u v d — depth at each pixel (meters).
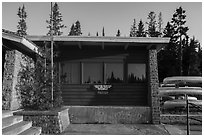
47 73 10.23
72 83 12.12
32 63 11.80
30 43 9.69
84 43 11.54
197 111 13.29
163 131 9.77
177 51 36.47
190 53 36.44
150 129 10.09
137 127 10.51
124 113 11.57
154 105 11.46
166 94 14.02
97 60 12.20
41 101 9.88
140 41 10.98
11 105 9.45
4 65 9.77
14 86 9.76
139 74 12.20
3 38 8.92
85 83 12.12
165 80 15.30
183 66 36.47
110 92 12.09
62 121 9.70
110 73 12.19
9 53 9.84
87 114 11.58
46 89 10.11
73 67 12.20
